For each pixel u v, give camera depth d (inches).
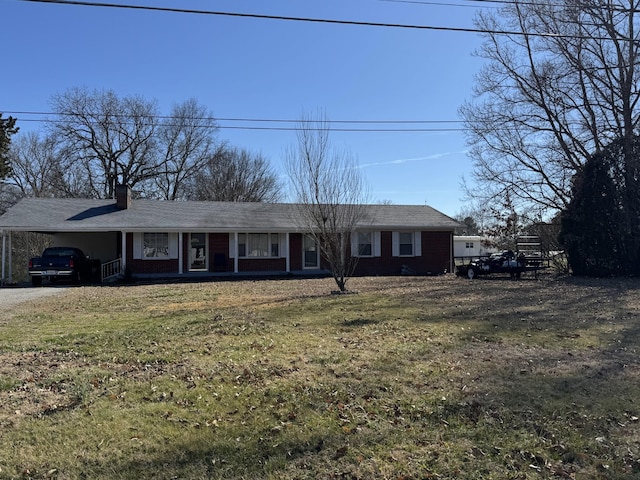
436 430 166.2
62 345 304.3
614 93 831.1
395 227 1018.7
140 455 149.5
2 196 1715.1
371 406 188.9
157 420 176.6
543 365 243.6
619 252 780.0
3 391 211.6
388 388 209.9
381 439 159.2
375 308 450.6
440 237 1067.9
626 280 724.0
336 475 136.6
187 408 188.7
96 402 196.2
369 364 248.5
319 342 303.3
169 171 1803.6
